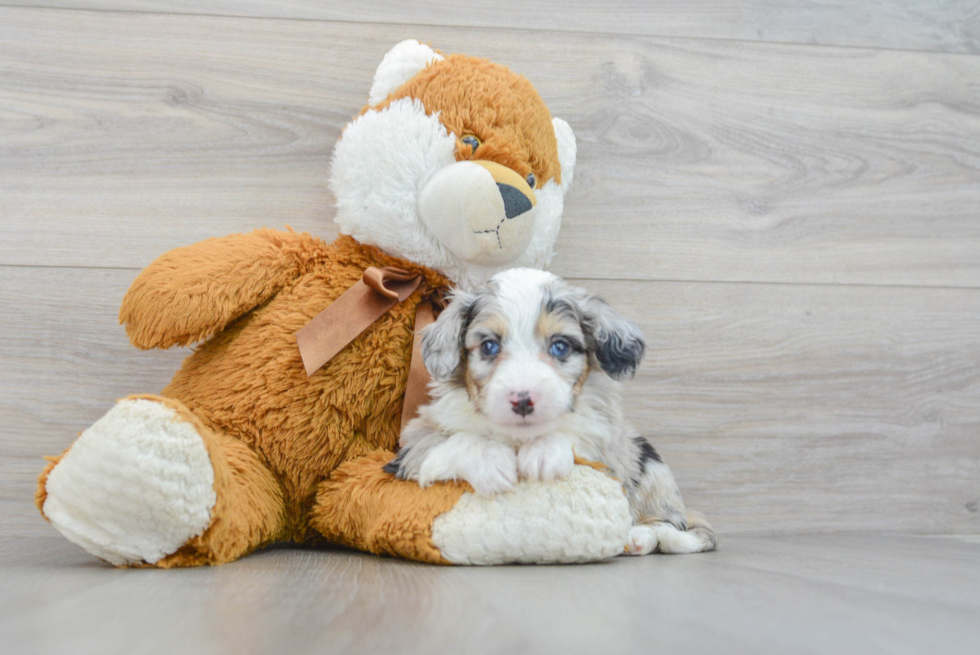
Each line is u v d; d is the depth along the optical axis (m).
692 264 2.16
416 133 1.59
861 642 0.79
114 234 1.97
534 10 2.11
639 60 2.15
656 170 2.15
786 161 2.21
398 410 1.61
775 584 1.14
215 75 2.01
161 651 0.73
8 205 1.93
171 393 1.61
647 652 0.73
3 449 1.90
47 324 1.94
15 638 0.78
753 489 2.15
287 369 1.57
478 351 1.37
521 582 1.12
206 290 1.56
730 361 2.16
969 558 1.57
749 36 2.20
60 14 1.96
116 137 1.97
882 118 2.24
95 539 1.25
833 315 2.21
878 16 2.24
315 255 1.69
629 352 1.43
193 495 1.25
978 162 2.24
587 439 1.43
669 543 1.59
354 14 2.04
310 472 1.58
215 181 2.01
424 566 1.30
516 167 1.63
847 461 2.19
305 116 2.03
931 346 2.24
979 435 2.24
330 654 0.72
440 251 1.62
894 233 2.24
